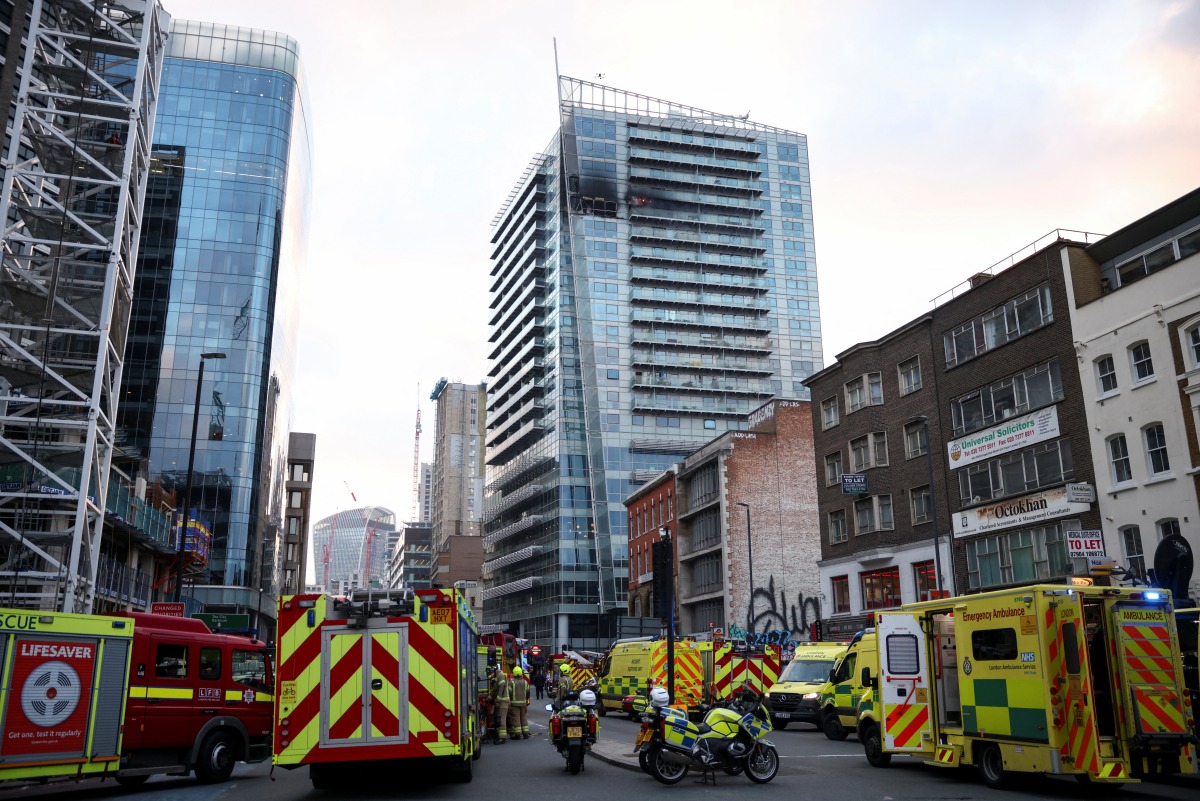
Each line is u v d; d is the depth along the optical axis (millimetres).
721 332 109938
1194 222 27703
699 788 13984
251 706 16781
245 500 83688
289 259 99125
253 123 93500
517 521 115375
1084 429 30156
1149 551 27297
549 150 117250
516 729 24031
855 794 13203
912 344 40250
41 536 30281
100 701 14273
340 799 13086
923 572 38406
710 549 60875
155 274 87125
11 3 33062
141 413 83438
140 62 35375
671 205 113000
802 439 61531
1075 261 31281
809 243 116812
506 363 125562
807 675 27281
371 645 13078
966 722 14492
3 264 31984
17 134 32156
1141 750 12797
